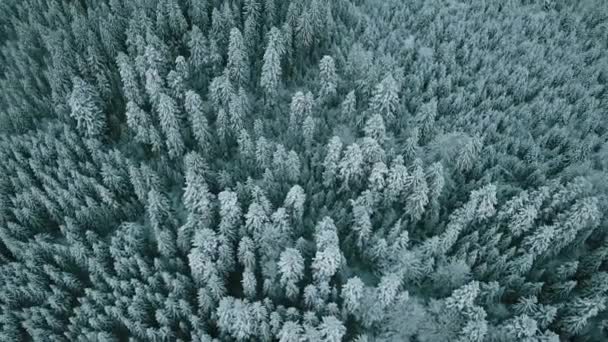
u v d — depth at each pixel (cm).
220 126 4550
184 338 3500
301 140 4662
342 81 5241
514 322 3203
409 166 4053
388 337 3531
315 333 3028
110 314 3478
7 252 4131
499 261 3662
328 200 4178
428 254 3716
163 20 5369
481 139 4269
